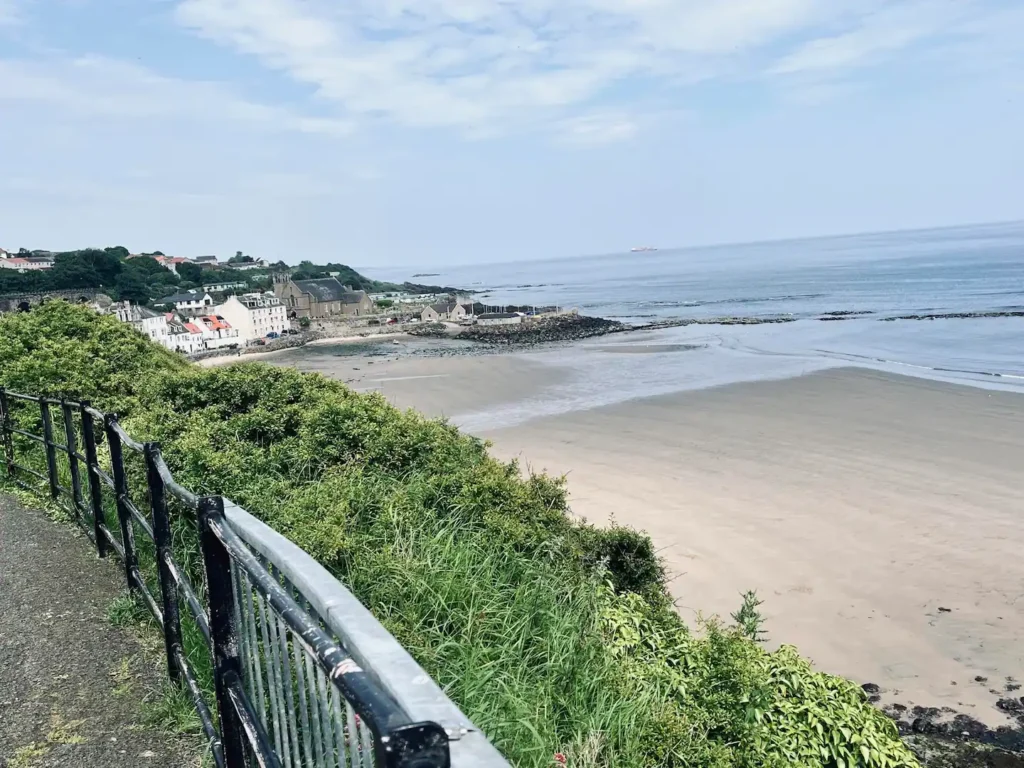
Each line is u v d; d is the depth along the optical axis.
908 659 9.50
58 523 6.11
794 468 16.89
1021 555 12.08
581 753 3.55
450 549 4.79
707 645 5.56
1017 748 7.89
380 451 6.17
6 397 7.76
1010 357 31.98
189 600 2.86
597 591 5.62
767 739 5.01
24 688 3.58
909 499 14.68
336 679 1.16
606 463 17.97
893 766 5.18
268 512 4.79
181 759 3.08
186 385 7.33
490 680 3.68
